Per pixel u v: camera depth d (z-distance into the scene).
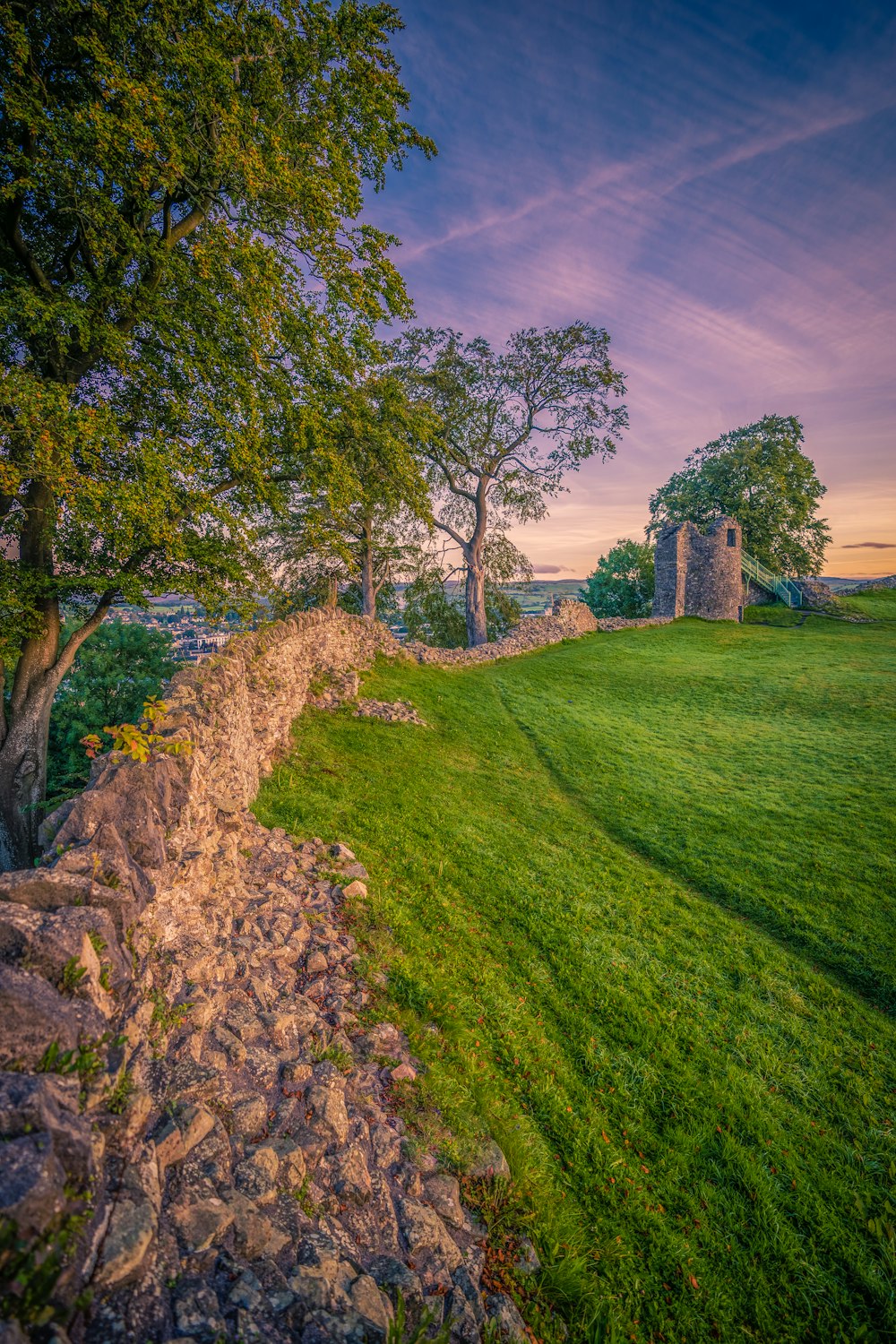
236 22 12.39
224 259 12.79
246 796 10.52
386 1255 4.02
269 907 7.50
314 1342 3.09
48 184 11.38
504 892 11.03
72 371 13.58
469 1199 4.94
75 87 12.45
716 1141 6.91
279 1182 3.97
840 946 11.71
